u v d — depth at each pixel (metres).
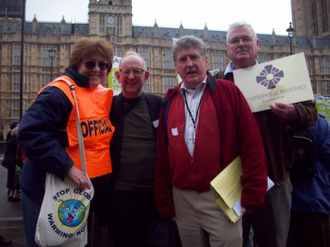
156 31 51.53
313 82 58.28
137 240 3.70
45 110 2.65
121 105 3.88
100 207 3.50
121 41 48.59
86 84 3.15
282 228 3.26
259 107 3.42
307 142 3.55
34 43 46.69
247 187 2.74
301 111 3.10
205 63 3.23
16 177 9.62
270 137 3.36
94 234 4.61
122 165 3.64
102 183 3.34
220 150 2.92
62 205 2.62
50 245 2.52
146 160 3.66
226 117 2.91
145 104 3.90
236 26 3.78
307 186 3.75
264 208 3.30
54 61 47.44
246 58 3.73
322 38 63.75
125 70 3.76
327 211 3.68
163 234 3.29
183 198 3.06
